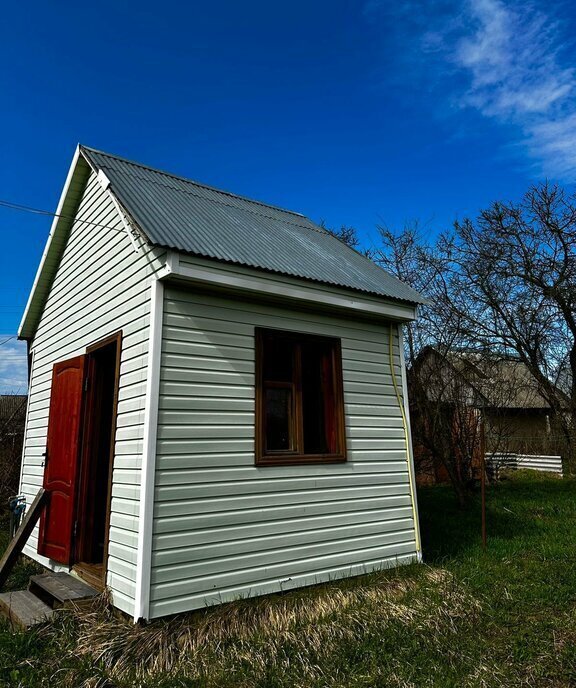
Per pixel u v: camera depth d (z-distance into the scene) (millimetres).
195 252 3828
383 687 2898
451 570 5031
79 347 5484
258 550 4047
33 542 6031
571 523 7430
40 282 6816
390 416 5473
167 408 3750
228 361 4219
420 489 10562
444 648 3395
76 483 4832
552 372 15398
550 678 3035
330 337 5102
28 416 7219
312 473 4594
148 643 3133
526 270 15062
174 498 3648
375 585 4445
